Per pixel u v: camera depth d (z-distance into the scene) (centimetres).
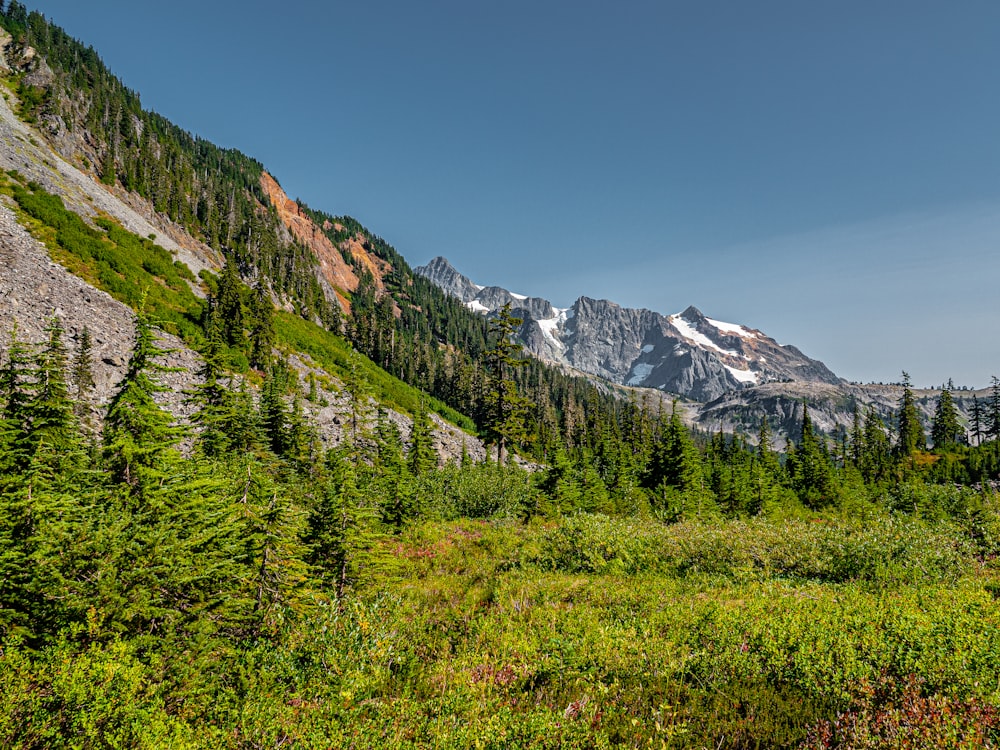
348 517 1081
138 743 476
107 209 7356
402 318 18488
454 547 1691
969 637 680
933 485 3950
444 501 2694
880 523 1590
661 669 718
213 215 10869
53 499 688
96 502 786
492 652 805
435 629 927
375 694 662
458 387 11325
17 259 4184
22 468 790
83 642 580
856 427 8612
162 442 944
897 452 8200
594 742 546
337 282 17575
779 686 664
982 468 6462
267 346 5697
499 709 600
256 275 10219
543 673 723
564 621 916
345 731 547
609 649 775
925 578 1155
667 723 593
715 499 3647
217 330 4900
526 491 3123
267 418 3647
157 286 5906
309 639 730
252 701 585
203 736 505
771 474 4631
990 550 1473
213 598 721
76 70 11600
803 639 735
